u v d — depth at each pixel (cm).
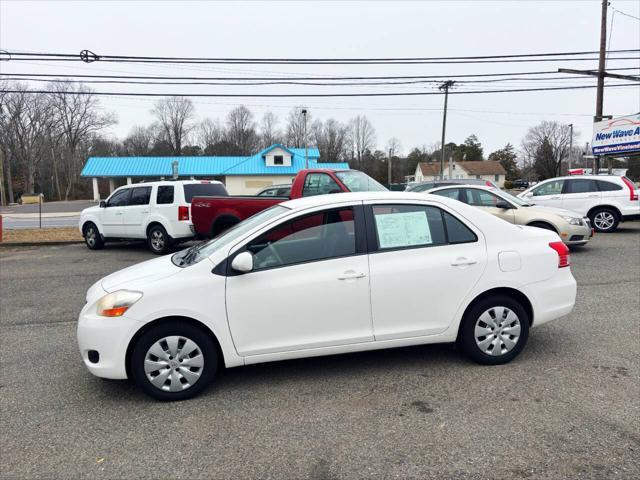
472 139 10719
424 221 404
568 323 530
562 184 1345
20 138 6956
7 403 366
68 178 7394
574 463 271
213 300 360
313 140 8275
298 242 382
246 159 5225
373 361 433
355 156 8638
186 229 1102
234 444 300
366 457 282
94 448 299
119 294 358
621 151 1817
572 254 977
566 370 401
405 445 293
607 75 1947
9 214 3569
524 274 411
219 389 382
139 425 327
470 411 334
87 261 1080
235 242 375
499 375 393
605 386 369
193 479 265
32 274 936
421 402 350
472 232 409
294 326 374
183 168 5006
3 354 480
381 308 386
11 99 6731
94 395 378
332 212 391
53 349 493
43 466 280
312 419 329
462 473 264
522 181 8356
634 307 586
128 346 354
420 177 9056
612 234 1262
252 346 370
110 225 1221
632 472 262
